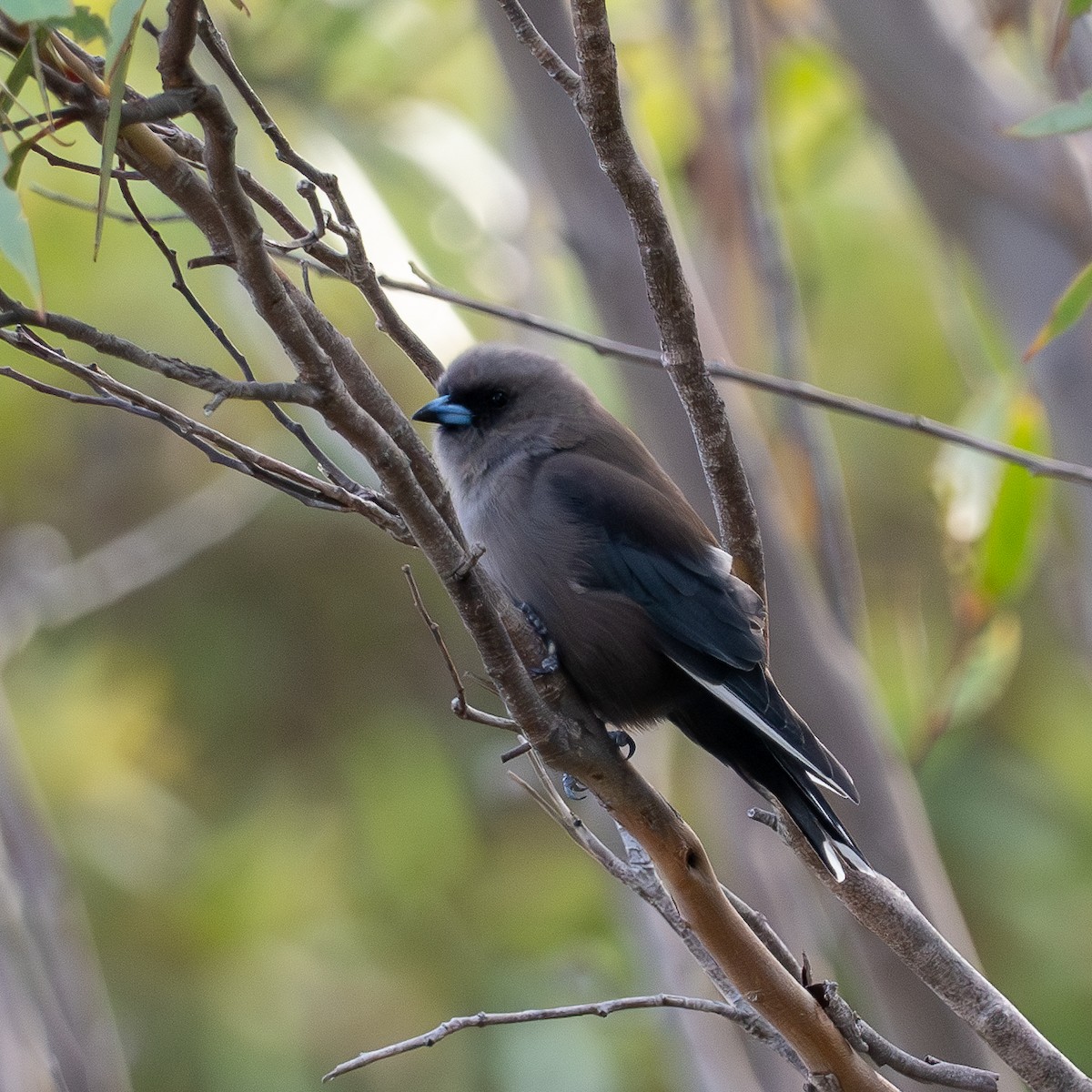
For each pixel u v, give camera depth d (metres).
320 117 11.81
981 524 10.20
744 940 5.63
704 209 11.15
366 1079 14.02
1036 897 15.60
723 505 6.44
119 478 16.75
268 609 16.78
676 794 12.32
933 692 12.58
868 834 9.03
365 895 15.34
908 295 16.69
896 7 10.60
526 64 9.70
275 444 15.05
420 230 11.52
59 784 14.83
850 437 16.89
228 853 14.95
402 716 16.56
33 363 15.53
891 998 8.80
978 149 10.41
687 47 11.42
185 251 11.62
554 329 7.57
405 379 13.98
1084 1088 6.05
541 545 8.09
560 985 14.26
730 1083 9.36
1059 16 7.03
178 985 14.08
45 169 13.37
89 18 4.19
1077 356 10.05
